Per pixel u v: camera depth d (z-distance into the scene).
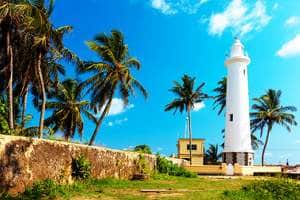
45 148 17.28
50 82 30.47
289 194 18.31
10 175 15.05
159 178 28.78
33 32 25.39
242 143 50.12
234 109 50.94
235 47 52.47
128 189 20.28
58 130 41.06
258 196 18.05
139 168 28.23
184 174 33.53
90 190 18.56
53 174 17.75
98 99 33.78
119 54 34.12
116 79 33.56
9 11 23.64
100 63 33.09
